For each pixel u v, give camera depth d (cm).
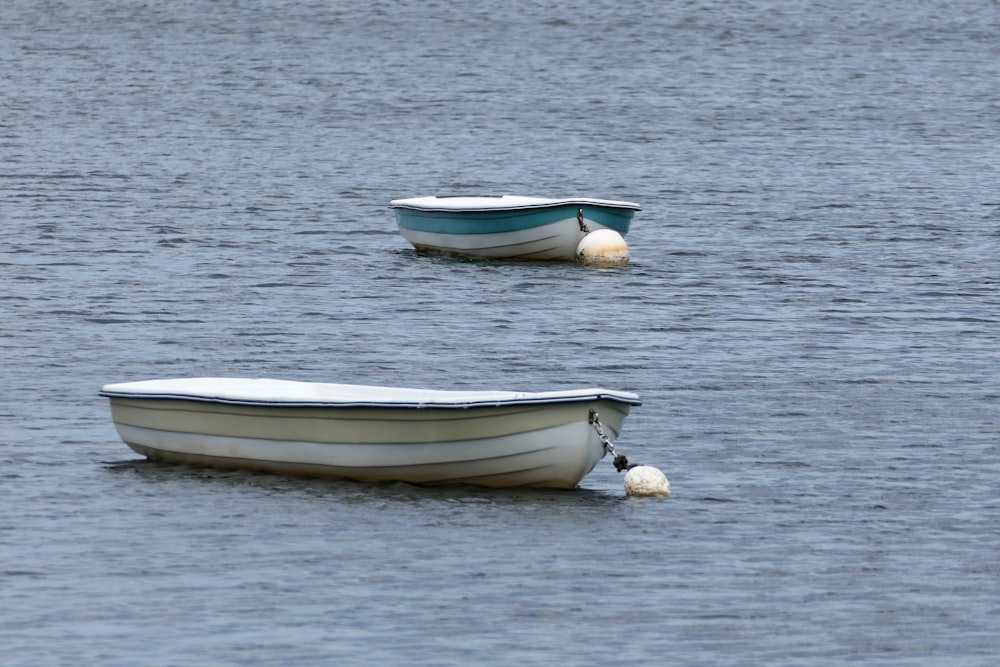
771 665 6269
